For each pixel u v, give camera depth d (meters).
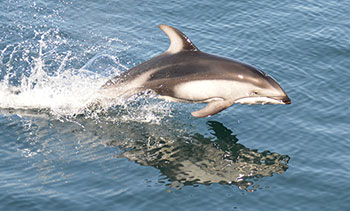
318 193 25.17
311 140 29.09
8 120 29.56
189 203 24.12
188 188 25.05
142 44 38.69
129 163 26.77
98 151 27.66
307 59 37.22
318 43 38.88
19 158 26.73
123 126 29.88
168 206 23.92
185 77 27.11
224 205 24.11
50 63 35.47
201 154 27.78
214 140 29.00
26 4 42.69
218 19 41.88
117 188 24.94
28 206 23.58
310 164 27.19
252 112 31.53
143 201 24.14
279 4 44.00
